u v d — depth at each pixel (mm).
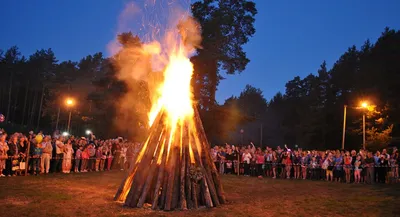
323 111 55844
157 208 9766
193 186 10188
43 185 13266
